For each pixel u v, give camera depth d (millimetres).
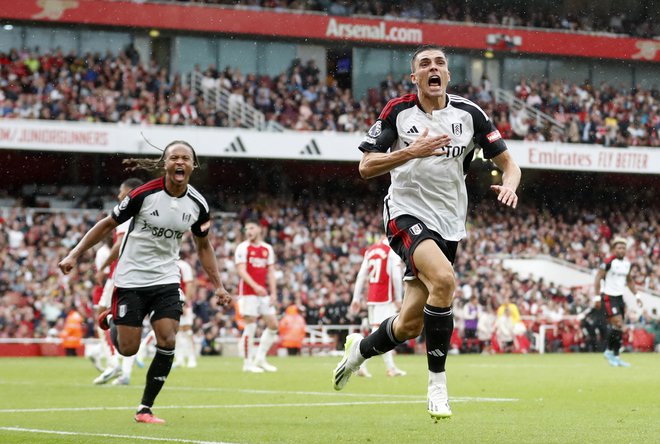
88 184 32312
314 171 34594
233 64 34469
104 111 30672
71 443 5445
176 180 6945
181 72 33938
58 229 28516
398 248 5957
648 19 38125
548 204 36219
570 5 37500
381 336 6145
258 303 14930
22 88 30453
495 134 6008
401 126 5945
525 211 35875
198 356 24438
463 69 36875
